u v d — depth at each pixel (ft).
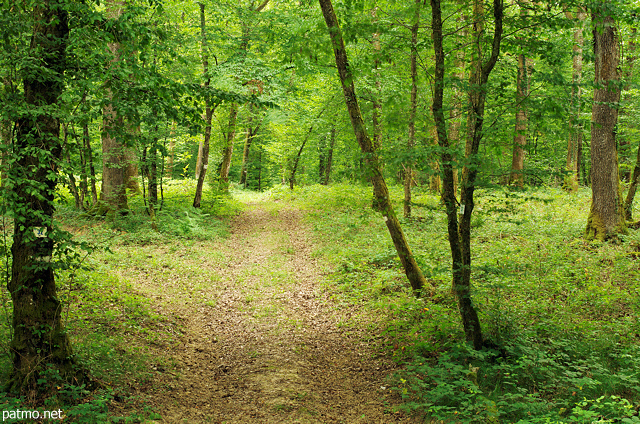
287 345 23.93
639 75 52.06
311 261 42.24
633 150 58.54
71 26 15.85
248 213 67.10
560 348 19.06
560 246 34.22
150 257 38.65
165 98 17.15
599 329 20.16
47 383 15.14
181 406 17.16
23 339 15.19
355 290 32.09
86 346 19.20
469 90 18.37
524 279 27.61
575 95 18.43
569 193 57.36
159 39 18.43
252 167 117.08
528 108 18.70
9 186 12.93
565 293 25.41
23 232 15.14
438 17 19.10
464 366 18.53
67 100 16.39
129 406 16.10
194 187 74.49
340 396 18.69
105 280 29.30
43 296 15.64
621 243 33.04
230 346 24.04
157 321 25.39
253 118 70.03
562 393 15.71
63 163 14.51
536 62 54.03
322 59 27.91
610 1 19.56
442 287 27.84
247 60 50.83
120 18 15.89
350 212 57.93
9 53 14.15
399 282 31.78
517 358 18.49
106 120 17.24
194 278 35.40
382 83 43.83
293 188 86.38
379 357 22.08
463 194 21.07
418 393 17.24
